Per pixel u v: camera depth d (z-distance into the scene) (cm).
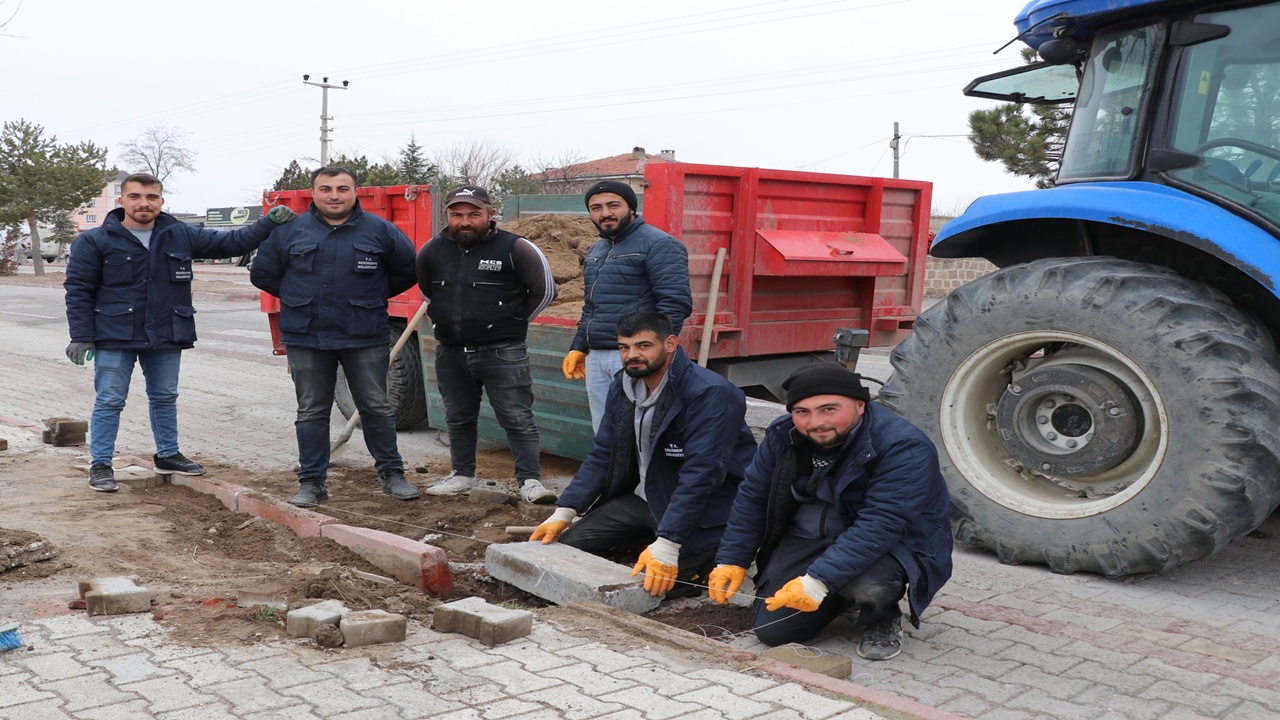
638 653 322
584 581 382
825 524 364
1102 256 504
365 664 306
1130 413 441
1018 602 412
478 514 532
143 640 320
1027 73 577
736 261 580
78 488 550
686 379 405
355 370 548
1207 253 455
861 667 342
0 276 3697
